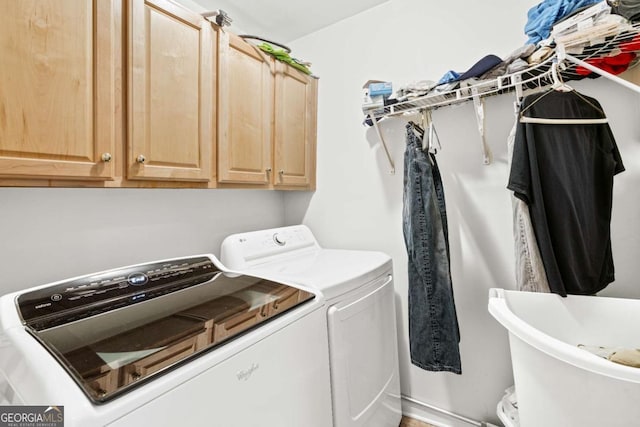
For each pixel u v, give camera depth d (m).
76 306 0.88
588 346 1.02
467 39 1.57
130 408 0.54
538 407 0.81
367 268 1.41
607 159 1.11
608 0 0.88
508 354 1.51
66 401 0.50
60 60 0.88
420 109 1.57
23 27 0.81
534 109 1.06
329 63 2.04
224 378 0.70
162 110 1.15
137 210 1.44
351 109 1.97
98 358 0.63
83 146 0.94
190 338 0.74
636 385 0.64
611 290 1.28
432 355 1.33
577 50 0.99
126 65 1.05
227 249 1.53
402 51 1.76
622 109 1.23
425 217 1.33
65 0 0.89
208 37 1.33
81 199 1.25
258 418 0.79
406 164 1.41
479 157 1.56
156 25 1.13
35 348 0.64
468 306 1.60
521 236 1.12
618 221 1.26
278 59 1.76
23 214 1.09
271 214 2.22
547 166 1.04
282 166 1.80
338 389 1.14
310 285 1.15
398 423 1.64
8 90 0.79
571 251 1.04
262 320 0.86
